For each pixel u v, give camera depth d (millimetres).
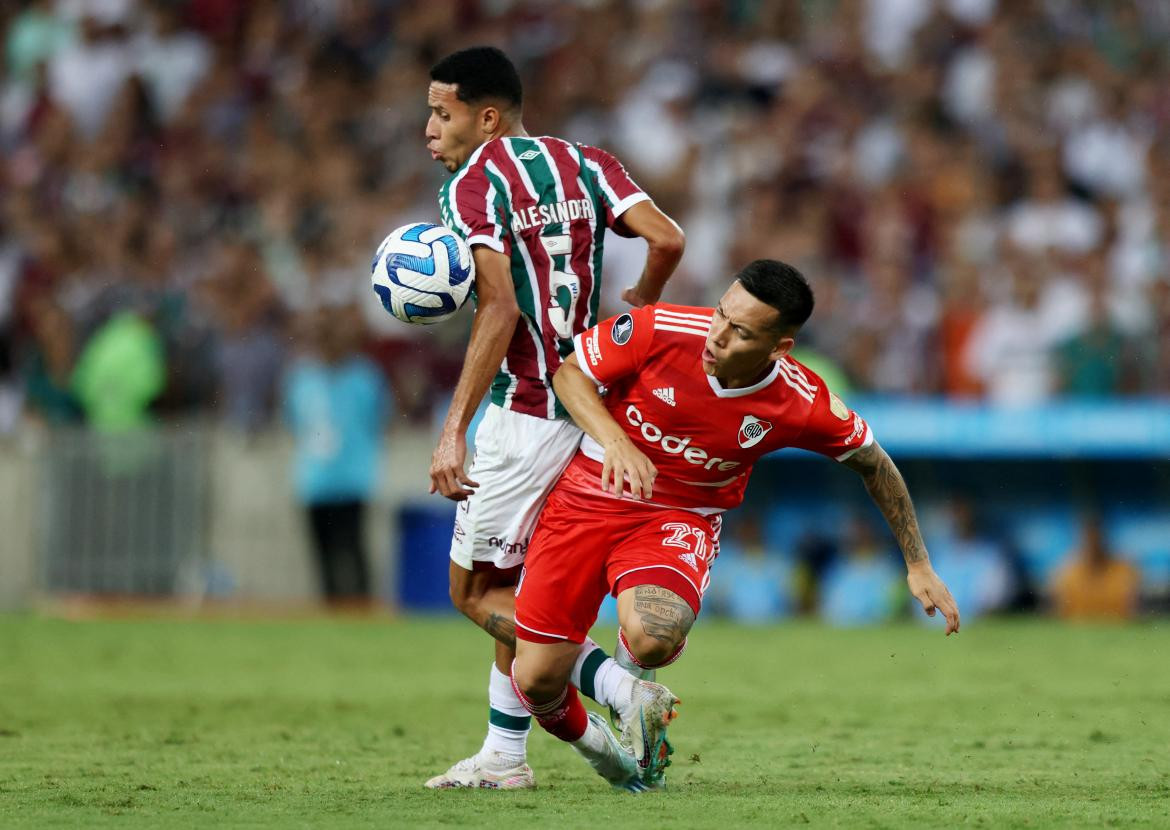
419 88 57531
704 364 15406
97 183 57000
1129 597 40688
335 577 43500
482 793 15758
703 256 51438
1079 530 41594
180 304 48438
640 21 58531
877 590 41562
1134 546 41469
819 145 53719
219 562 43969
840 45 57312
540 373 16609
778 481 43000
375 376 43531
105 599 44219
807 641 35656
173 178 56500
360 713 23641
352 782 16609
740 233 51344
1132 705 24719
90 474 44281
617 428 15352
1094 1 58594
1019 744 20250
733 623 41156
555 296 16594
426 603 43406
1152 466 41281
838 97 55438
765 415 15672
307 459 42875
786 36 57969
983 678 28688
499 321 15938
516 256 16500
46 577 44344
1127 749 19766
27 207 56375
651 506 16047
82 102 59344
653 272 17203
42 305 51812
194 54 60281
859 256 51438
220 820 13562
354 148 57125
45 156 58344
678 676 29031
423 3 60125
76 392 47312
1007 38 56719
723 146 54156
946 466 42188
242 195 55938
